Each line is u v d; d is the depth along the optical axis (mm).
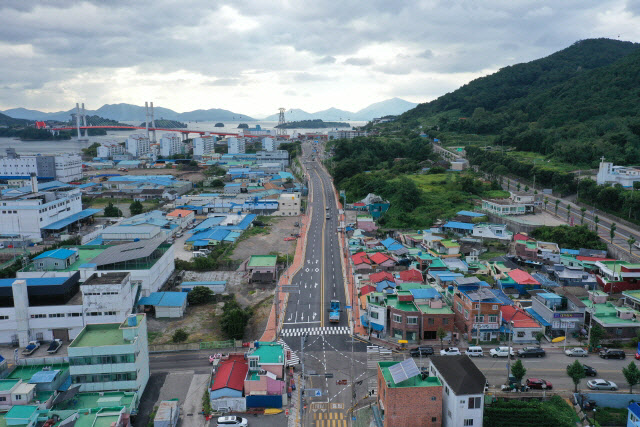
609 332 98688
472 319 98500
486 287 108688
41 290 101062
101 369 78188
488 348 96812
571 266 138000
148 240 134625
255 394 78625
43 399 76125
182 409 77688
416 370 72625
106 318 101062
